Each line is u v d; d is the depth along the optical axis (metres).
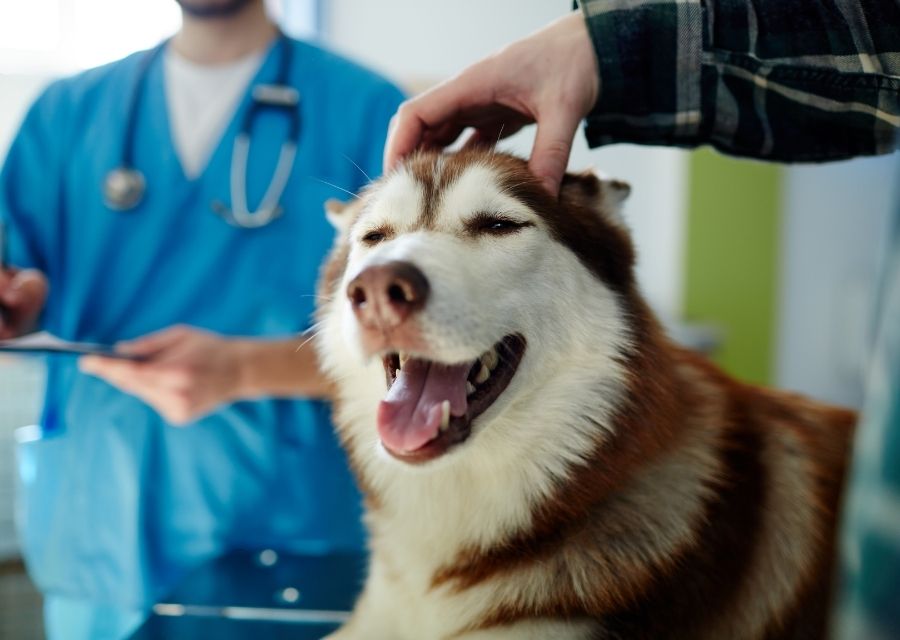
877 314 0.41
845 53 1.05
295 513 1.77
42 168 1.82
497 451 0.99
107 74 1.88
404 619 1.04
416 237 0.97
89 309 1.78
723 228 3.54
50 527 1.80
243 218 1.74
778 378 3.68
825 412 1.19
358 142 1.80
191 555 1.77
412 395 0.95
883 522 0.36
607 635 0.91
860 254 3.58
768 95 1.09
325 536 1.77
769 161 1.16
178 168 1.77
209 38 1.81
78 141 1.82
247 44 1.84
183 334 1.60
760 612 0.97
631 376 1.01
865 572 0.37
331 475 1.77
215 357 1.59
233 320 1.76
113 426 1.75
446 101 1.09
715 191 3.50
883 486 0.36
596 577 0.93
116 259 1.77
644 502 0.97
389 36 3.18
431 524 1.02
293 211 1.77
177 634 1.24
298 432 1.76
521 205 1.03
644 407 1.00
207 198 1.76
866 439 0.39
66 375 1.80
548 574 0.95
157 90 1.82
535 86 1.07
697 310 3.59
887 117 1.06
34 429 2.17
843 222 3.57
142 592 1.75
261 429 1.74
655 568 0.92
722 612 0.95
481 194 1.03
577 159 3.41
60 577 1.80
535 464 0.99
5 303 1.59
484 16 3.12
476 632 0.95
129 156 1.78
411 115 1.10
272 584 1.48
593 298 1.05
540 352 1.01
